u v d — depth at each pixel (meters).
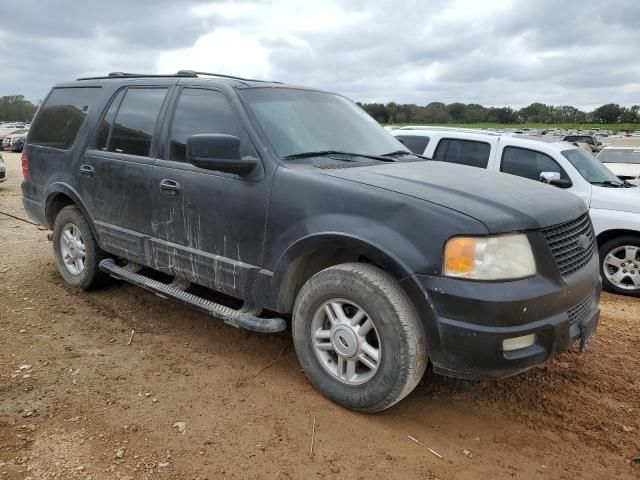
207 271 3.94
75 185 5.02
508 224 2.95
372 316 3.11
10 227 8.32
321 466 2.83
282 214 3.47
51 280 5.64
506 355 2.89
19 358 3.89
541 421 3.37
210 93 4.11
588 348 4.52
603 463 2.97
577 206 3.57
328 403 3.43
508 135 7.45
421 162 4.23
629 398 3.68
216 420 3.20
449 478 2.79
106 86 5.00
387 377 3.09
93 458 2.81
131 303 5.07
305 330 3.48
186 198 3.99
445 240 2.91
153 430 3.08
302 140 3.90
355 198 3.22
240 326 3.65
